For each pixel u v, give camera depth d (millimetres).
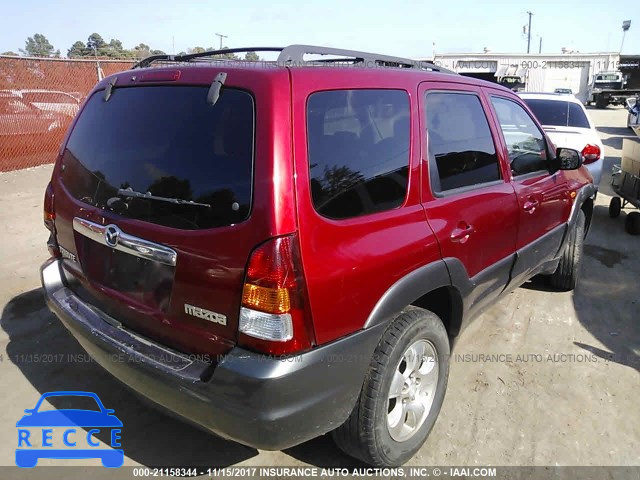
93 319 2566
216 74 2158
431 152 2680
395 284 2324
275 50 2762
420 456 2740
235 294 1966
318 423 2098
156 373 2141
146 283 2277
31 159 10008
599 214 8008
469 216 2852
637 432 2949
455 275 2730
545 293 4867
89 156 2625
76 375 3406
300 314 1963
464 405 3162
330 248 2053
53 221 2916
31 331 3967
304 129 2037
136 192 2287
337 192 2127
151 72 2449
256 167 1947
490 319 4312
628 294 4871
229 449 2775
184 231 2082
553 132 7285
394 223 2355
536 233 3764
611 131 20250
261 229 1905
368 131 2332
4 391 3211
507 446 2824
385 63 2863
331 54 2494
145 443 2807
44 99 10133
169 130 2242
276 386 1915
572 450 2799
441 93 2875
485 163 3168
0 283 4824
